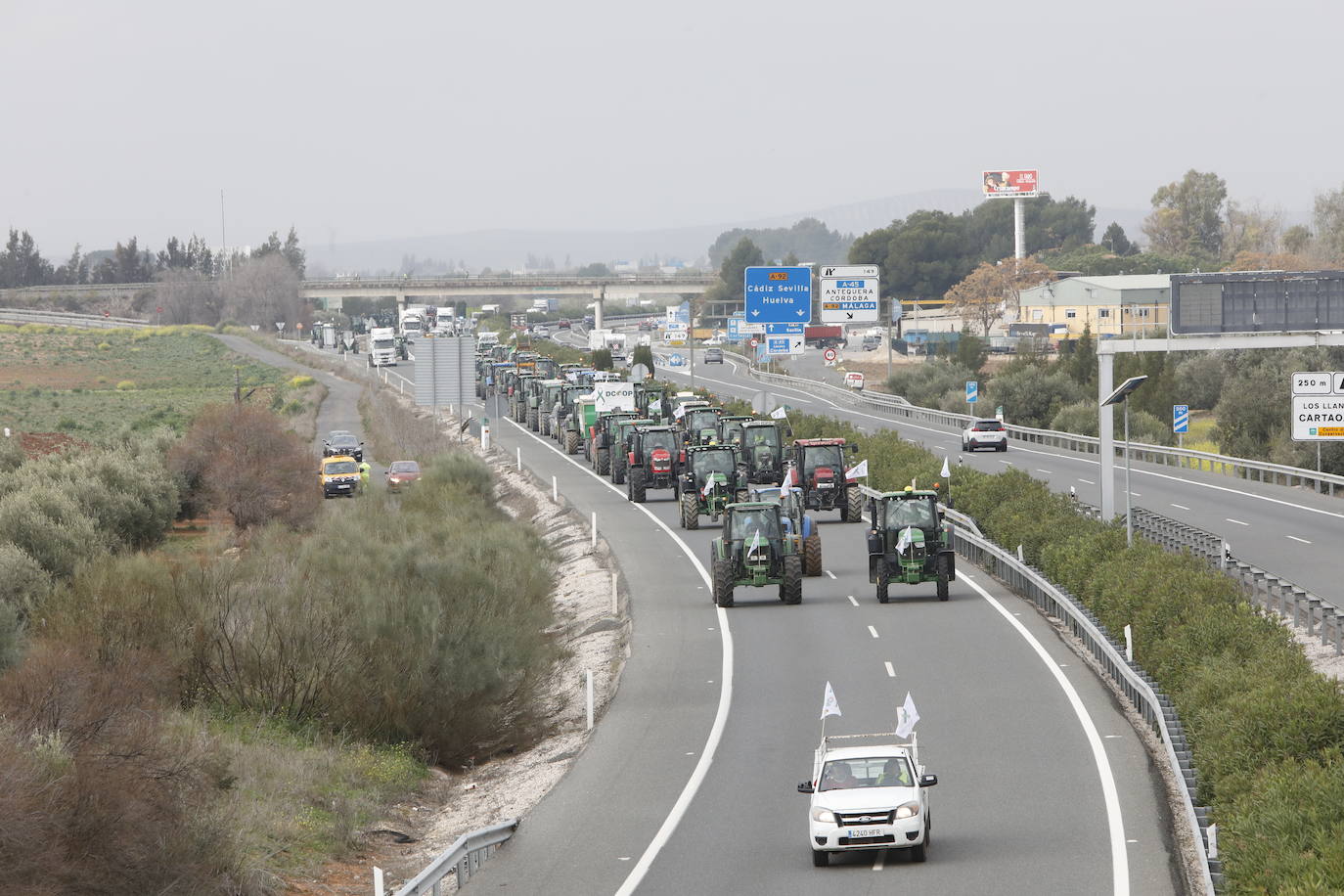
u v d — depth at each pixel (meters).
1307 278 62.75
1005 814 31.38
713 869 28.72
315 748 39.22
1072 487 87.69
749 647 50.66
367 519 79.88
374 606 45.84
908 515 56.78
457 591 53.84
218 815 29.47
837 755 29.67
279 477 88.19
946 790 33.44
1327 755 27.75
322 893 29.16
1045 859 28.02
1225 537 66.94
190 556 65.94
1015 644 49.09
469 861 29.66
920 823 27.95
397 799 37.31
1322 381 76.31
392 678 42.50
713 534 77.81
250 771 35.22
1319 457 85.94
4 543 59.44
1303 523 71.06
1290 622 48.56
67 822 25.58
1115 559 51.25
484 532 74.69
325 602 46.50
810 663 47.62
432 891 27.12
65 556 64.06
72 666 31.48
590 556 74.19
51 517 67.88
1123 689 42.34
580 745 40.59
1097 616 47.91
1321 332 62.88
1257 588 49.72
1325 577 55.31
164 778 29.06
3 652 41.38
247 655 42.88
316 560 58.94
